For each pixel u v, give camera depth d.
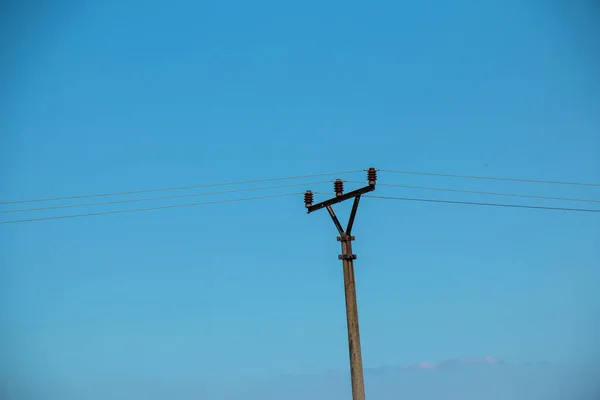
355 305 59.53
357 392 58.53
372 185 59.53
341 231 60.31
